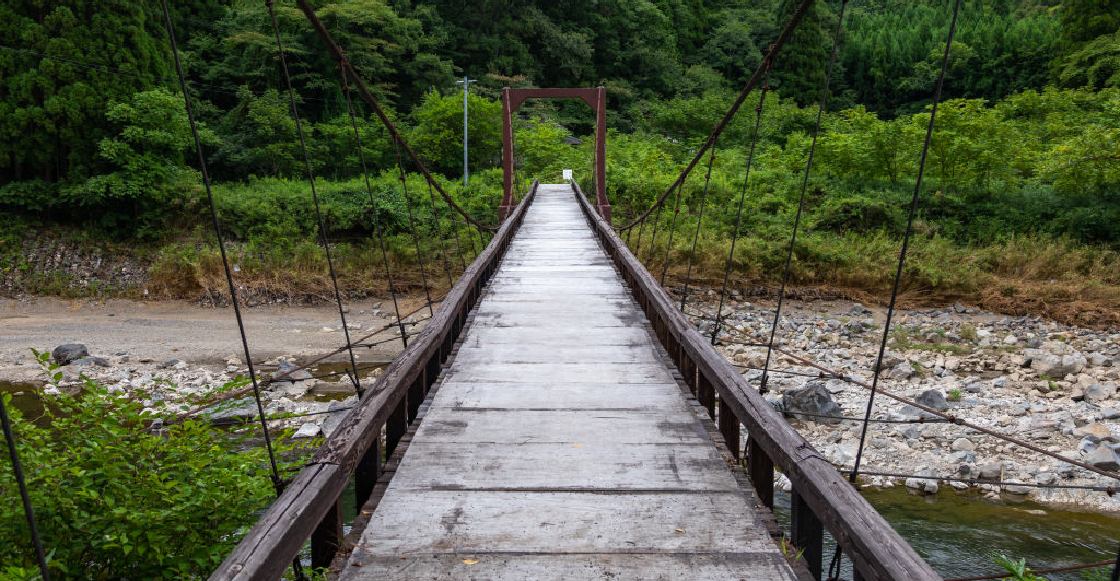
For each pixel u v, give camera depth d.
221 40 32.62
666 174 24.41
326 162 29.14
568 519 2.69
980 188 21.27
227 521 3.12
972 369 11.05
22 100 20.48
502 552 2.44
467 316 6.86
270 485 3.18
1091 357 11.37
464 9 46.03
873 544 1.66
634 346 5.70
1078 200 20.05
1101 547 5.68
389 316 17.02
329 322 16.52
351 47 33.25
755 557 2.40
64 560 2.80
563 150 31.08
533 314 6.98
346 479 2.35
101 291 18.84
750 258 18.14
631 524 2.65
